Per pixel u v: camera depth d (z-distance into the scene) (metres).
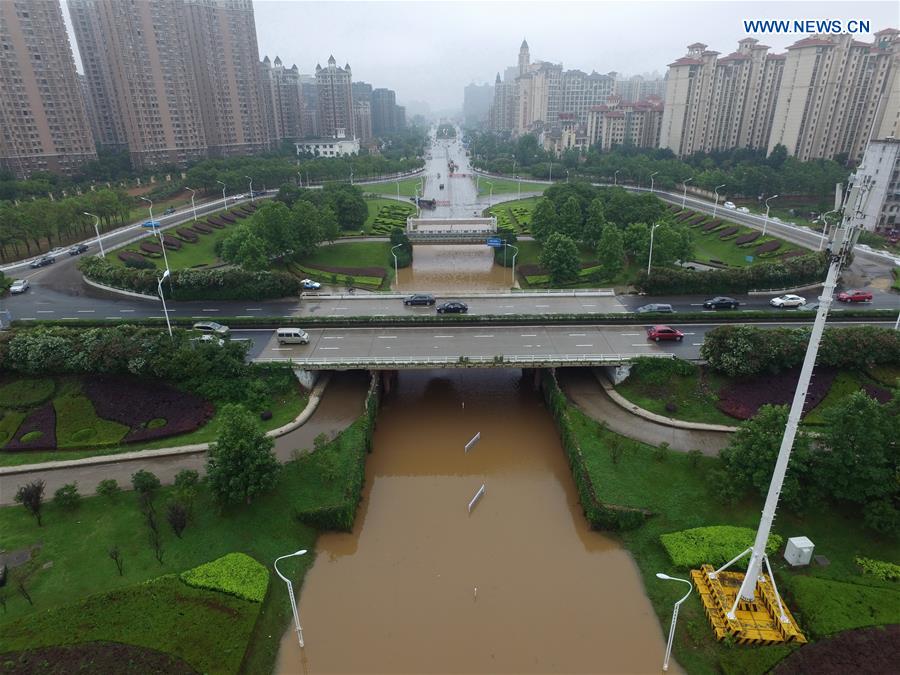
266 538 41.41
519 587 39.12
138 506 43.12
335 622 36.44
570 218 108.12
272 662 33.41
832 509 41.72
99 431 51.78
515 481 50.72
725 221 118.50
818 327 26.55
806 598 34.59
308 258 107.88
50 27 157.38
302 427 55.16
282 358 60.91
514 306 74.94
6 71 151.75
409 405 62.69
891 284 80.88
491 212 151.12
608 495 45.06
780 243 101.00
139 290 80.69
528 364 58.56
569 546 42.91
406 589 39.06
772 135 178.62
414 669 33.31
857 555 38.41
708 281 77.19
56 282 87.94
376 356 60.69
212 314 74.00
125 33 173.25
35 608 34.94
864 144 165.38
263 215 99.38
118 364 55.44
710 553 39.16
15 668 30.53
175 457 49.31
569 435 51.38
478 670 33.28
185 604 34.94
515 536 44.03
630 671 33.00
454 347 62.88
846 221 24.45
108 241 109.94
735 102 194.62
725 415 53.88
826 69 160.50
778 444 40.56
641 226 98.69
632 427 53.72
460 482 50.66
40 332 58.31
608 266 89.75
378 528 44.94
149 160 186.75
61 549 39.31
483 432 57.69
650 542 41.59
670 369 58.41
